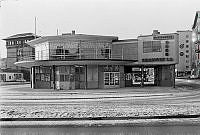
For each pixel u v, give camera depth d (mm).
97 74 45531
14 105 22297
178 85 55812
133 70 53000
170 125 14008
